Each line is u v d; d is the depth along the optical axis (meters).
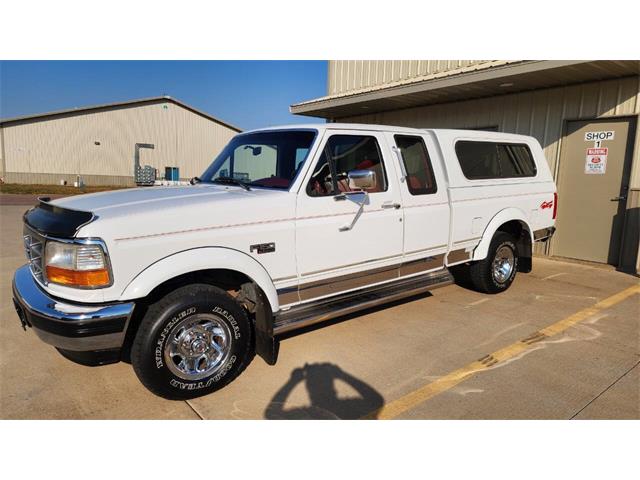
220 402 3.41
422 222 4.91
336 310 4.13
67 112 41.75
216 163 4.86
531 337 4.66
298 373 3.86
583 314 5.36
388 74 11.39
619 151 7.70
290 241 3.84
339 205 4.17
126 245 3.07
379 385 3.66
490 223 5.75
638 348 4.39
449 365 4.01
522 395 3.50
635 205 7.48
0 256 8.37
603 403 3.39
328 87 13.18
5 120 39.50
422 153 5.06
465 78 8.09
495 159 5.96
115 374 3.83
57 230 3.11
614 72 7.21
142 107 44.84
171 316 3.23
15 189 32.97
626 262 7.71
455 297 6.04
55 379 3.73
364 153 4.46
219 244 3.45
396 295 4.61
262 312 3.74
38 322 3.08
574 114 8.12
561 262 8.30
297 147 4.18
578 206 8.28
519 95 8.90
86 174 43.28
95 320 3.00
